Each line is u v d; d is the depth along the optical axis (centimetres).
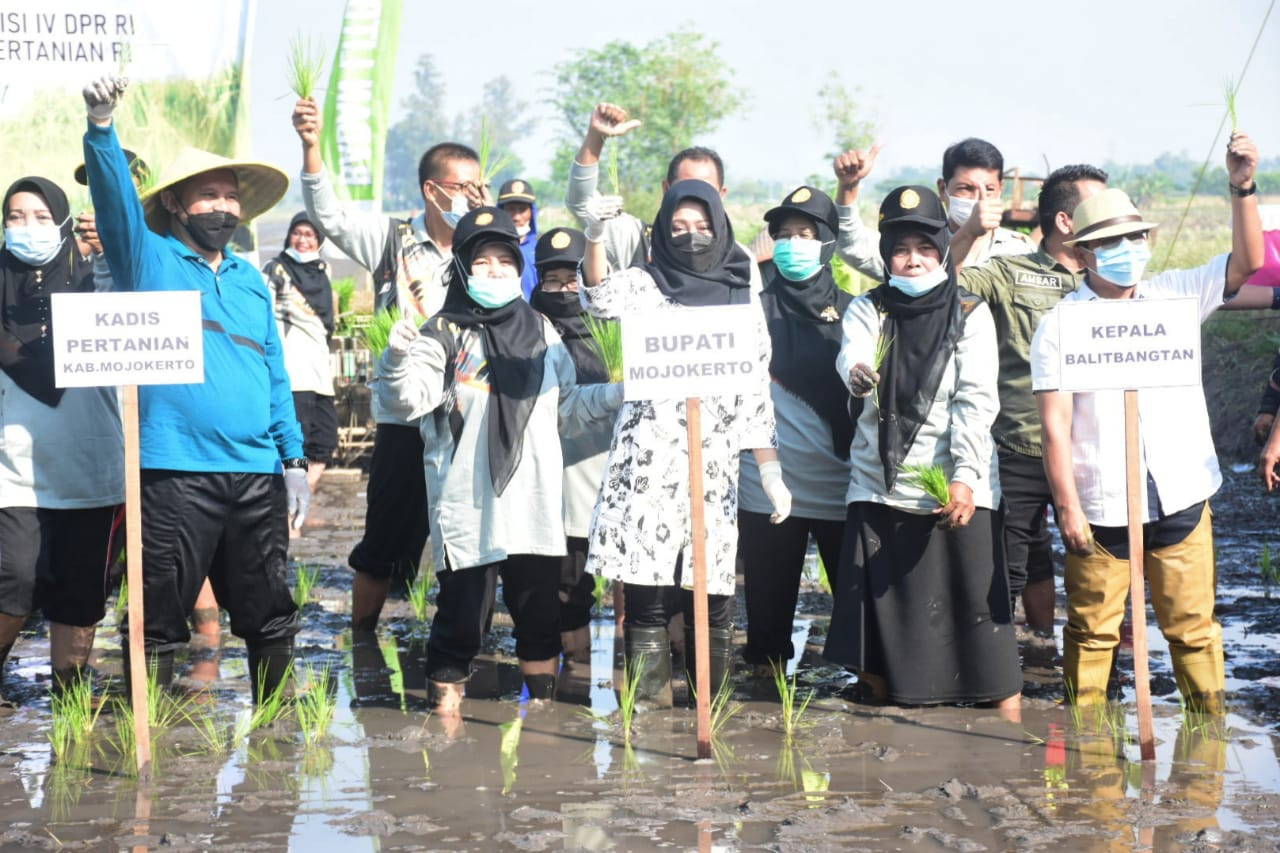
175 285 559
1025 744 543
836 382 641
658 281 585
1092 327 511
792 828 449
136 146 1195
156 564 561
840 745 545
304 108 684
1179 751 530
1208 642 576
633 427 576
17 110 1142
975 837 442
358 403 1531
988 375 587
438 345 581
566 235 692
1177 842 434
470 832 452
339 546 1049
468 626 593
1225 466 1337
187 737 561
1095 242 570
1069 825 451
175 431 557
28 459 594
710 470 578
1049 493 664
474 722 585
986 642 591
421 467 746
